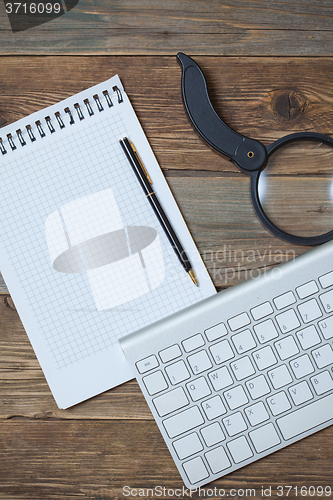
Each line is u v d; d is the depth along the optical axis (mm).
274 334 458
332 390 457
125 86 549
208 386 460
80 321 533
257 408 460
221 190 543
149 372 459
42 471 534
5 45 552
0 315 547
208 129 515
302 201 546
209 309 460
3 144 542
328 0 552
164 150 546
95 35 553
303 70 555
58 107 539
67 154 540
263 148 509
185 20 553
